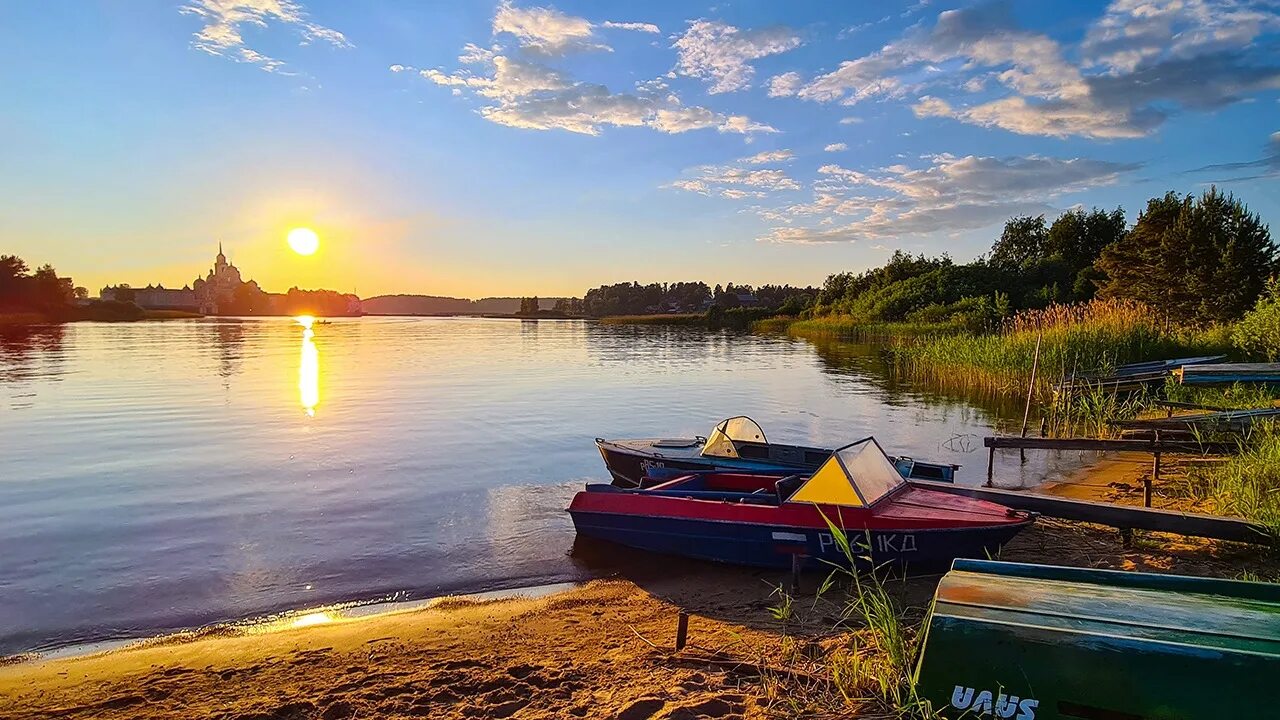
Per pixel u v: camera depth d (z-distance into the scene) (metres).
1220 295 31.22
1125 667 3.38
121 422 19.98
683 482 10.27
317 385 29.09
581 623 7.20
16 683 6.05
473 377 32.53
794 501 8.43
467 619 7.38
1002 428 18.50
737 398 24.98
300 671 6.12
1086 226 70.19
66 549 9.73
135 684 5.95
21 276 101.62
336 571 8.98
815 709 4.53
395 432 18.58
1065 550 8.55
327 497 12.30
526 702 5.20
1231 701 3.17
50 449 16.30
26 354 45.25
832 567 8.25
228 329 92.31
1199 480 11.38
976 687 3.63
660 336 73.94
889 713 4.28
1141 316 25.28
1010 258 74.50
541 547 9.80
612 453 13.09
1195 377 14.81
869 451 9.04
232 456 15.59
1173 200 40.56
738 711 4.66
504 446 16.83
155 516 11.21
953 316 50.47
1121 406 17.41
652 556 9.35
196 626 7.43
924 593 7.55
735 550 8.77
